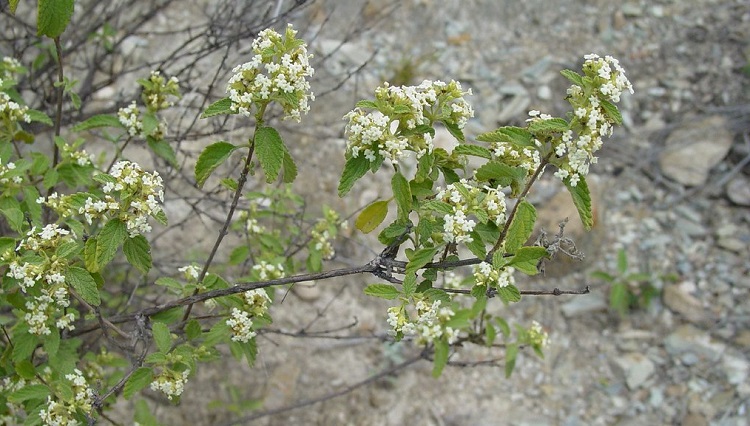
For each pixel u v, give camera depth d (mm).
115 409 709
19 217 460
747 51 981
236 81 428
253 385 747
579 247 834
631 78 988
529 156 444
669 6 1050
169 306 490
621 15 1044
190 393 734
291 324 776
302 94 432
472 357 789
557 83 978
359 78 945
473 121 923
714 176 899
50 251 446
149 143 563
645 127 946
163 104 557
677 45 1010
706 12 1039
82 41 717
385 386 762
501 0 1050
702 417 734
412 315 773
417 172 441
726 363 763
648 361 777
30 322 474
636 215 881
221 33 677
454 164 461
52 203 457
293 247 697
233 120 705
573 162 416
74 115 739
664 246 854
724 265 832
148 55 896
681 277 830
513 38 1025
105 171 601
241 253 592
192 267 514
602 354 791
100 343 629
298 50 431
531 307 823
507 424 743
